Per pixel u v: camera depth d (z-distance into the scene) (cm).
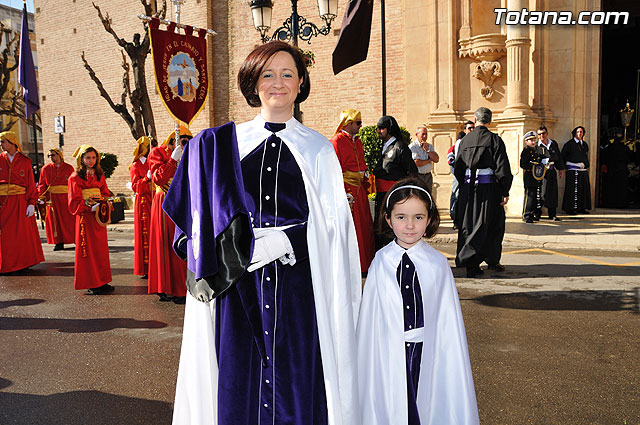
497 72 1223
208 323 202
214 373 203
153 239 607
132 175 729
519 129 1170
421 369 240
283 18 1559
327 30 882
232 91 1677
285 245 193
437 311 243
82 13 1958
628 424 306
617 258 785
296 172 202
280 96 204
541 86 1212
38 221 1530
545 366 393
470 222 670
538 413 321
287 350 196
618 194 1335
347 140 658
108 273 680
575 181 1200
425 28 1298
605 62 1945
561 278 664
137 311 580
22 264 806
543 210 1279
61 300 637
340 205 211
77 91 2011
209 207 189
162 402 351
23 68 1270
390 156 660
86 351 454
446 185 1280
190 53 622
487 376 377
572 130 1221
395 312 239
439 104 1293
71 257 958
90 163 653
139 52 1366
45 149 2119
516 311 530
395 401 235
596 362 399
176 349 455
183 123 620
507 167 648
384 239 673
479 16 1249
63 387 378
